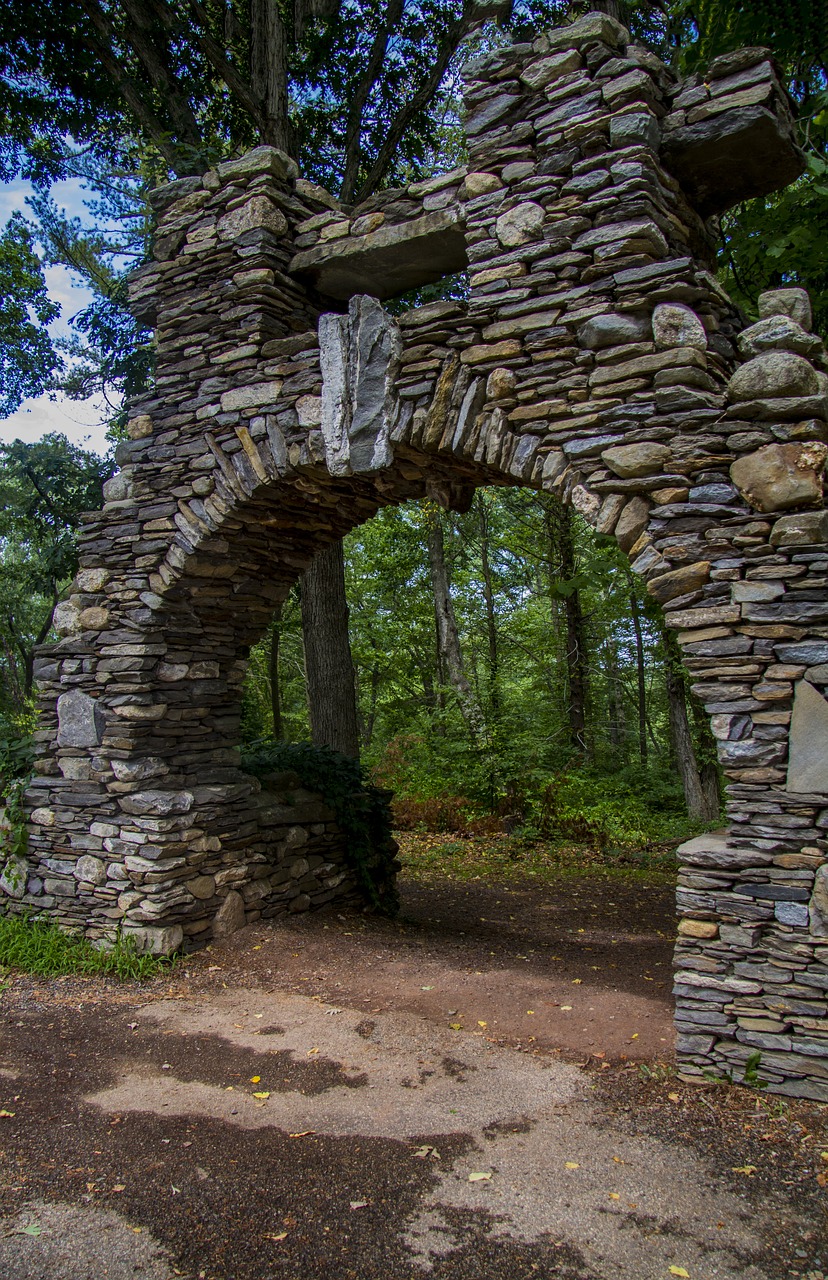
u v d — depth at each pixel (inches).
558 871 397.4
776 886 145.1
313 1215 116.8
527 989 201.9
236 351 221.9
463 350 185.2
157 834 223.5
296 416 209.2
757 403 149.9
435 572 665.6
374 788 322.7
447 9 402.6
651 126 166.9
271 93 384.2
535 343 174.7
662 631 477.4
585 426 168.6
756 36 234.5
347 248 215.8
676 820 520.7
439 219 198.8
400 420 191.5
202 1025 184.2
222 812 244.7
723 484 153.7
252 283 220.8
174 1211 117.3
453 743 540.7
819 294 262.2
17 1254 108.2
